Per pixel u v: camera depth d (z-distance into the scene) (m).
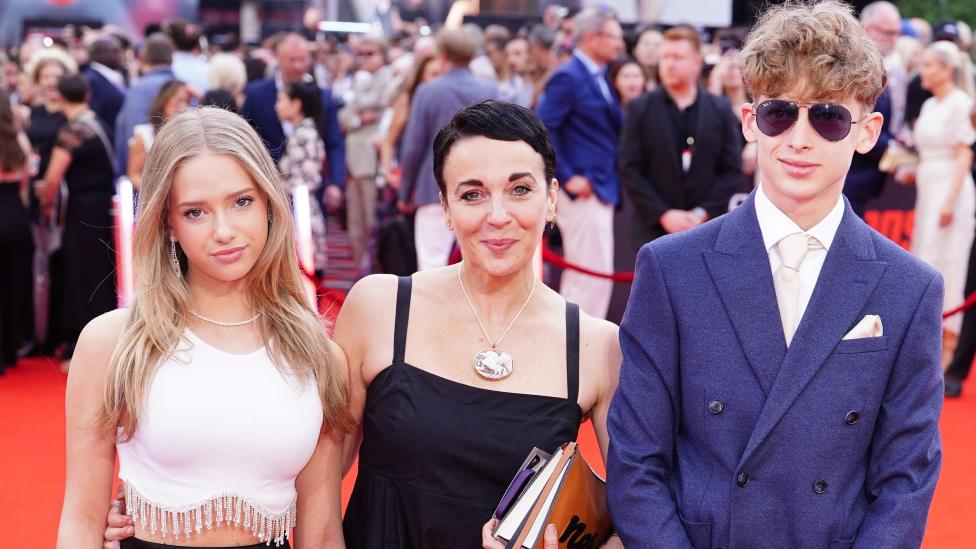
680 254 2.05
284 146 6.92
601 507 2.14
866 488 1.99
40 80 7.40
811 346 1.94
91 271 6.62
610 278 5.93
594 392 2.19
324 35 17.86
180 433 2.01
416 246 6.36
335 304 6.45
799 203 1.96
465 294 2.22
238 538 2.08
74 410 2.04
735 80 7.43
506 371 2.14
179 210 2.02
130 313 2.07
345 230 11.77
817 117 1.89
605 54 6.00
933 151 6.28
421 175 6.23
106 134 6.76
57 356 6.99
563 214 6.07
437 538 2.11
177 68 8.76
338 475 2.25
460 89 6.14
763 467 1.94
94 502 2.05
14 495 4.18
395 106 7.41
